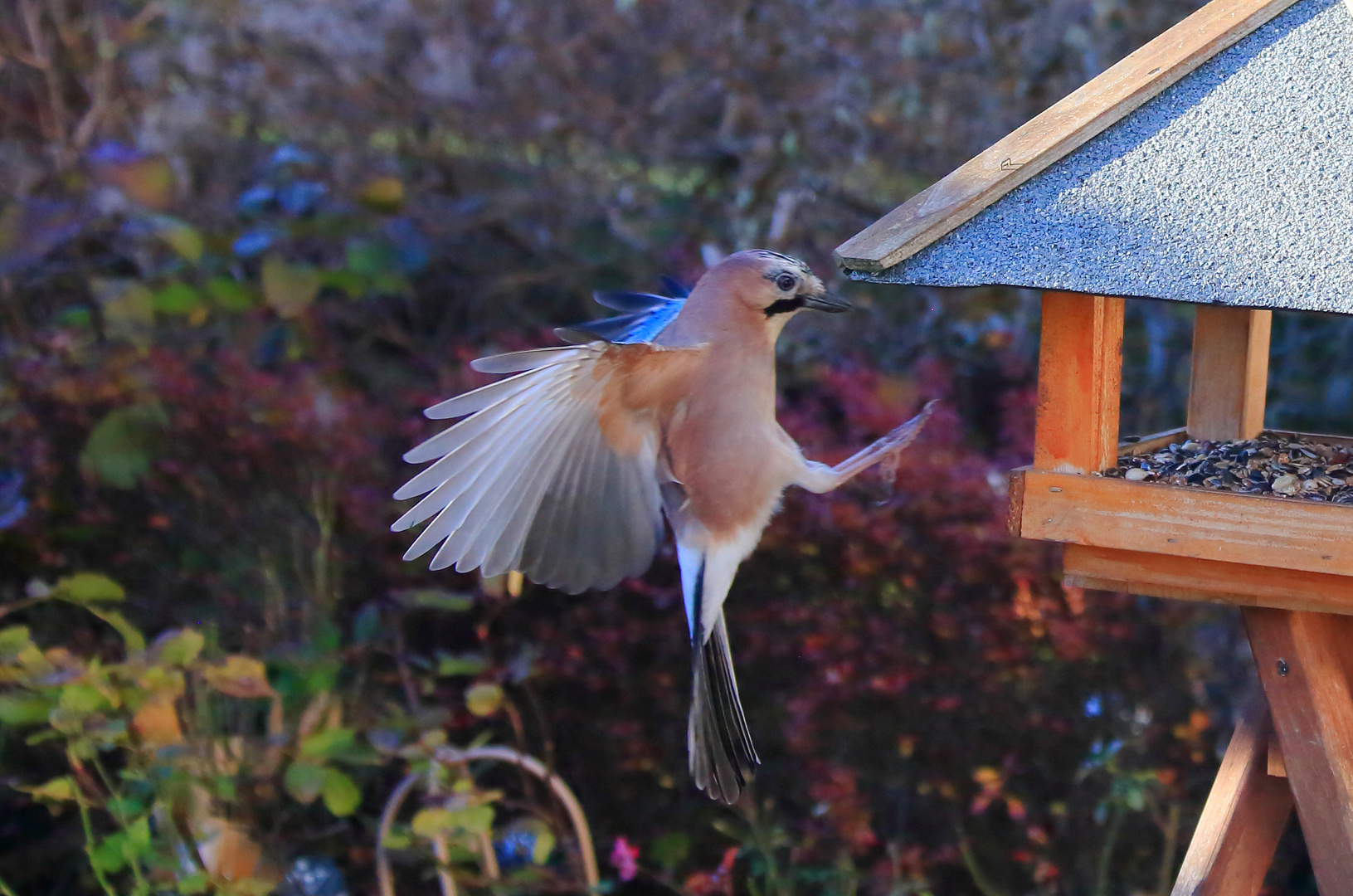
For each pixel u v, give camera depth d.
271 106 11.22
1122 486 5.04
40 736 7.61
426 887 9.77
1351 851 5.05
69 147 10.77
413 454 4.61
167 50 11.22
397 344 11.51
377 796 10.02
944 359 11.35
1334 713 5.18
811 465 5.14
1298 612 5.12
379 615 9.72
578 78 11.61
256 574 9.96
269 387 10.39
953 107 11.49
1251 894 5.89
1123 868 9.80
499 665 10.23
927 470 10.65
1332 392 10.88
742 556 5.17
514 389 4.68
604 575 4.93
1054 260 4.54
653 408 4.93
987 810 10.03
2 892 6.38
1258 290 4.25
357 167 11.16
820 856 9.80
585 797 10.34
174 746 7.75
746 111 11.62
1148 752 10.17
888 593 10.55
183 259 10.09
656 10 11.60
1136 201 4.61
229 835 8.33
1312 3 4.93
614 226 11.48
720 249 11.55
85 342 10.46
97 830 9.46
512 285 11.45
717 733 5.12
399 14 11.41
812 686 10.40
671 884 9.57
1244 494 4.96
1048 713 10.27
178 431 10.15
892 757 10.22
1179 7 11.11
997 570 10.55
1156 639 10.55
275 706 8.80
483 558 4.77
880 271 4.68
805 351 11.33
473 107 11.44
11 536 9.94
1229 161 4.59
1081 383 5.15
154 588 9.97
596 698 10.59
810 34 11.55
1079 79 11.32
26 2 10.77
